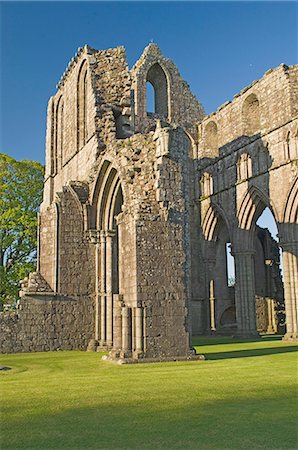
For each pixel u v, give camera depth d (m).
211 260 34.56
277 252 37.53
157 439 5.78
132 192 14.84
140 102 36.53
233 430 6.13
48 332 18.53
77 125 23.67
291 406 7.46
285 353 16.27
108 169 19.00
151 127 36.62
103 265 19.77
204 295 34.56
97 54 21.56
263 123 28.80
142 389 8.99
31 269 29.73
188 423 6.48
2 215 29.41
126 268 14.62
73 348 18.80
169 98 37.94
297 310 25.11
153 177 15.01
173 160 15.07
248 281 29.55
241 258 29.94
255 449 5.38
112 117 20.39
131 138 16.03
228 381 9.80
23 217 29.66
